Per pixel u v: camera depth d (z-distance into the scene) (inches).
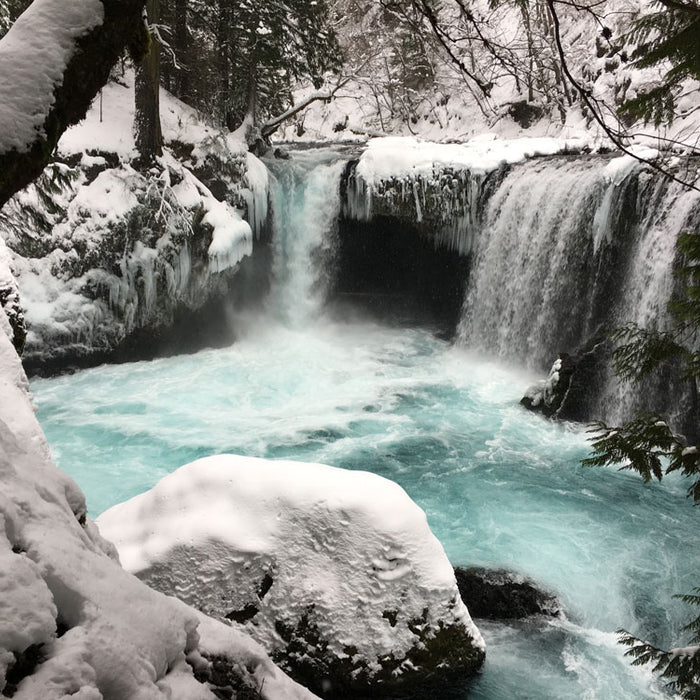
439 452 497.4
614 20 852.6
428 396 605.3
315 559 229.3
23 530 72.5
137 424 538.0
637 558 364.5
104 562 76.7
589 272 602.5
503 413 566.6
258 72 848.9
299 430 532.4
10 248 599.8
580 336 613.0
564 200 620.7
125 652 67.8
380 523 233.0
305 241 781.9
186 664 76.8
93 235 624.7
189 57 816.9
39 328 608.1
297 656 221.9
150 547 233.1
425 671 227.9
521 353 669.3
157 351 676.7
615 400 539.2
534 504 423.5
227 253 682.2
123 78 736.3
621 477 455.2
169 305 673.0
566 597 329.4
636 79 773.9
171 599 81.0
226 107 839.7
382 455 493.0
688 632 305.0
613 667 280.8
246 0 769.6
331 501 235.3
